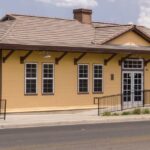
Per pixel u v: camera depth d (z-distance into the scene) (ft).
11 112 104.01
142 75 124.67
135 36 124.77
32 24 117.50
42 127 83.25
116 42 121.60
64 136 67.15
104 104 117.29
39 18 121.39
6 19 121.70
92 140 62.18
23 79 106.11
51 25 120.57
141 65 124.67
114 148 54.60
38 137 65.98
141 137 65.57
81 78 114.52
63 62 111.75
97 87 116.98
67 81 112.27
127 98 120.57
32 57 107.34
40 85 108.47
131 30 123.44
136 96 122.31
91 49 110.73
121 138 64.39
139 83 124.06
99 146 56.24
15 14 120.26
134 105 120.26
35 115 104.32
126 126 83.35
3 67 103.45
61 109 110.83
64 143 59.11
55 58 110.52
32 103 107.14
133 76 123.03
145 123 90.43
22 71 106.01
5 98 103.60
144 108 112.88
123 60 120.78
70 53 112.57
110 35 121.19
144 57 124.77
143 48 122.01
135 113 108.47
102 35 122.21
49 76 109.81
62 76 111.55
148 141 61.00
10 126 84.28
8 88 104.12
